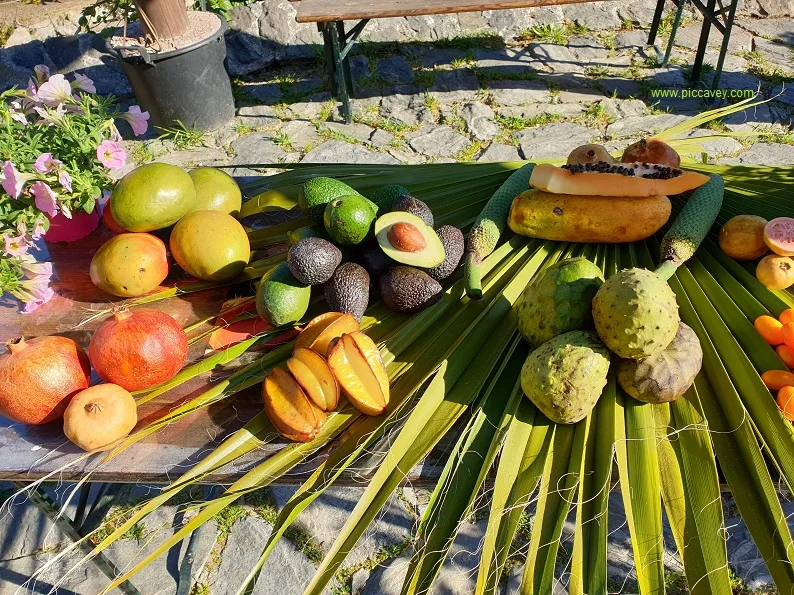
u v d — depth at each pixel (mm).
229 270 1230
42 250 1413
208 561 1595
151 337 1002
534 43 3742
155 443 991
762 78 3344
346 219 1081
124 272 1187
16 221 1213
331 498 1700
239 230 1249
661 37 3740
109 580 1525
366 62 3658
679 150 1587
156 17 2936
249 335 1166
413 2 3041
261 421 994
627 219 1152
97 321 1227
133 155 3076
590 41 3744
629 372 892
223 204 1362
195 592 1540
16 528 1646
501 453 888
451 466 903
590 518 829
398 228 1085
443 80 3479
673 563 1504
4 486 1750
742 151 2801
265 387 972
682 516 814
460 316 1100
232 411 1031
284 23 3738
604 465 853
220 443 988
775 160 2736
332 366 942
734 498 830
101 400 953
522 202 1211
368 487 868
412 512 1662
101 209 1514
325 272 1069
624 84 3359
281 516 872
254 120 3287
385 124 3184
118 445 976
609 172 1189
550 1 2938
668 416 909
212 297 1265
